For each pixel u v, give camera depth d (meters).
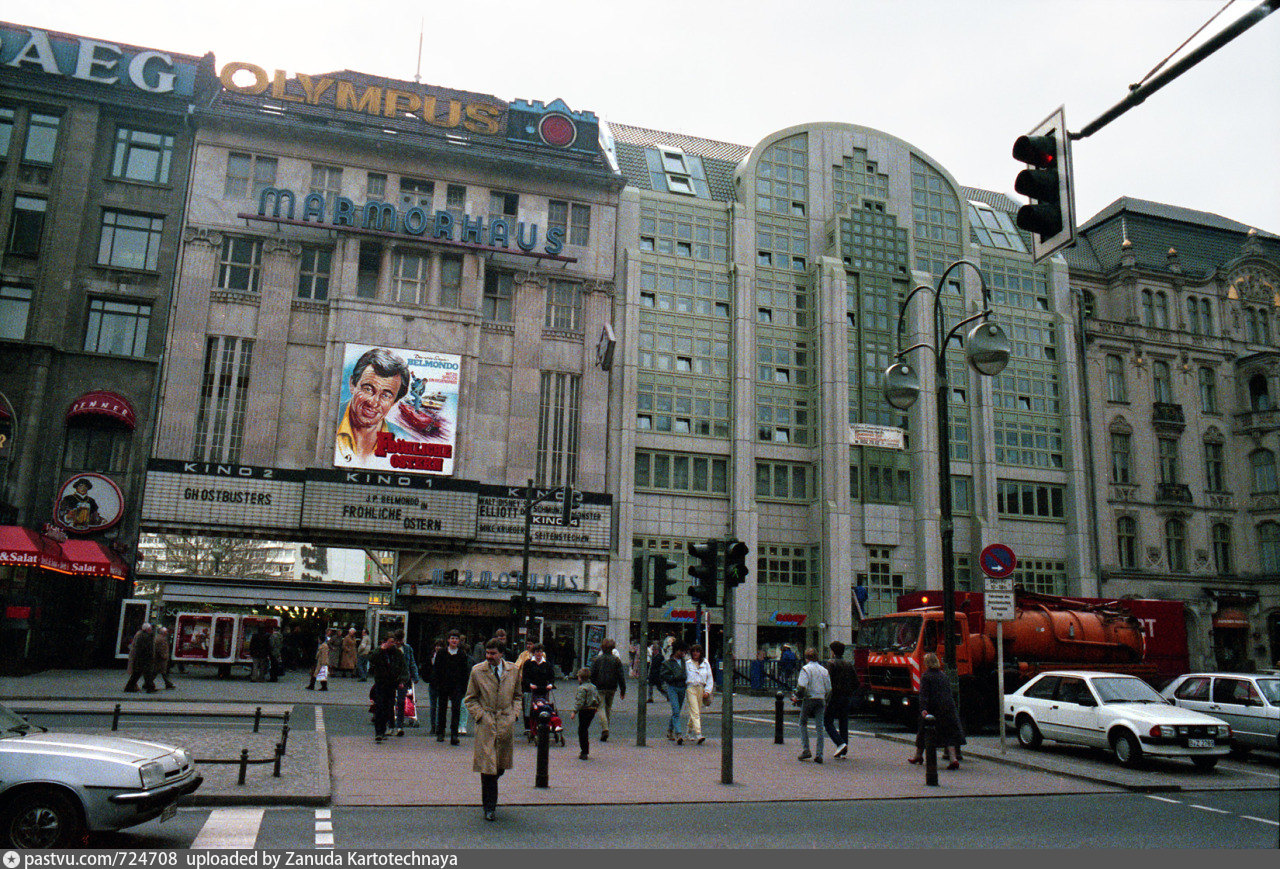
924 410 42.66
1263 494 46.75
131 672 22.62
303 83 36.38
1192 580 45.44
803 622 39.69
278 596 32.62
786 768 14.12
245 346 34.41
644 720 16.72
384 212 35.72
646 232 41.62
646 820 10.01
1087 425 45.62
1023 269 47.16
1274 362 47.22
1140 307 47.75
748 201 43.12
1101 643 22.38
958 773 14.01
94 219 33.81
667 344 40.66
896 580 41.34
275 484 33.31
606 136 44.81
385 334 34.91
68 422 32.28
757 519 39.88
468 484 34.75
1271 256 51.34
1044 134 8.14
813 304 42.56
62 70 34.03
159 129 35.06
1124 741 15.27
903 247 44.56
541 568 35.88
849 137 45.34
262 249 35.25
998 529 43.50
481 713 9.70
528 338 37.34
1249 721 16.73
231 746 14.02
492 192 38.31
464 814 10.02
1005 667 21.33
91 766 7.77
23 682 24.39
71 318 32.94
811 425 41.66
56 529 30.38
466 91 41.62
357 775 12.14
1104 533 44.66
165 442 32.88
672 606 38.19
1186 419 47.38
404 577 34.38
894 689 21.53
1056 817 10.80
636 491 38.97
